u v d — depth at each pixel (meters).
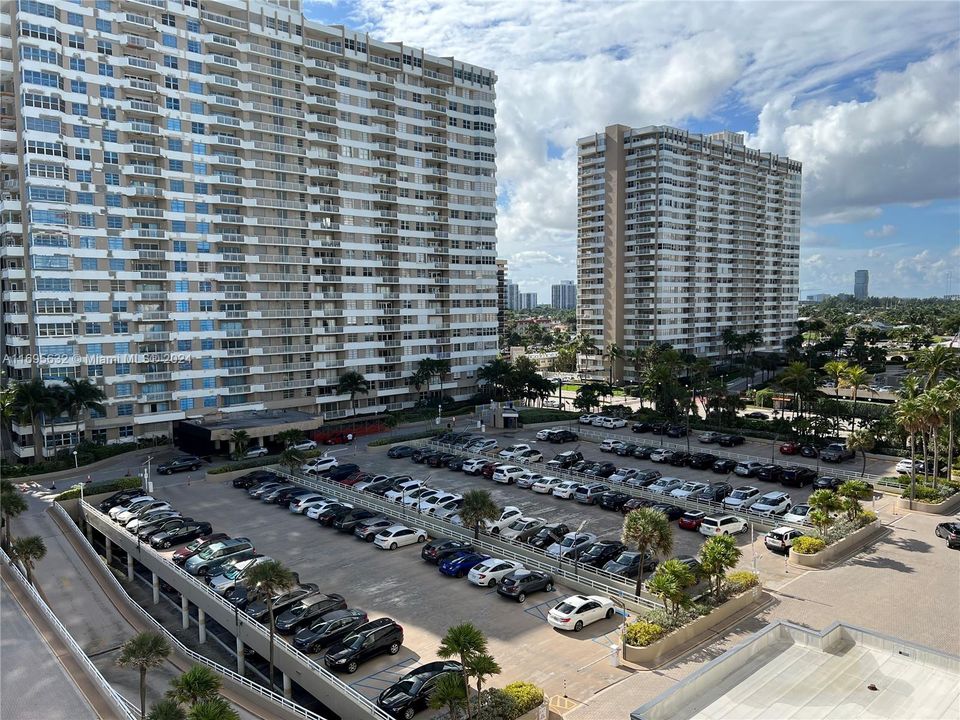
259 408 87.94
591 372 155.38
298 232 91.94
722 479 62.53
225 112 85.06
